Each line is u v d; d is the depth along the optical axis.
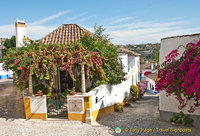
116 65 10.78
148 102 14.60
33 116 7.91
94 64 8.76
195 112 7.05
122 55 14.61
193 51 6.16
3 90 13.74
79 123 7.45
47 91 10.73
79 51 7.82
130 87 15.78
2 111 8.99
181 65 6.18
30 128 6.82
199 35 6.74
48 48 7.98
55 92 10.62
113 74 10.18
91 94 7.75
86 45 9.59
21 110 9.15
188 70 6.11
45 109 7.78
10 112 8.86
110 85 10.53
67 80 11.15
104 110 9.55
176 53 6.75
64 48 7.99
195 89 5.50
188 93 5.81
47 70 7.51
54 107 8.42
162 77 6.85
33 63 7.45
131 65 20.52
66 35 12.30
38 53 7.67
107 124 7.68
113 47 11.03
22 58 7.42
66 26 13.48
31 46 8.54
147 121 8.03
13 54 7.84
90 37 10.05
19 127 6.88
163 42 7.85
